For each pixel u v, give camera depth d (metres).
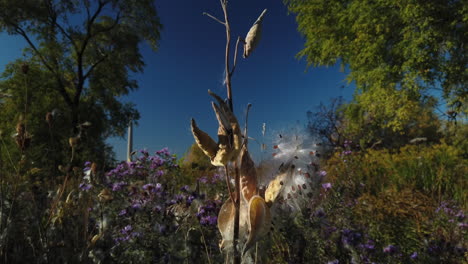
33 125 13.28
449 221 2.95
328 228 1.97
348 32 14.48
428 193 4.91
